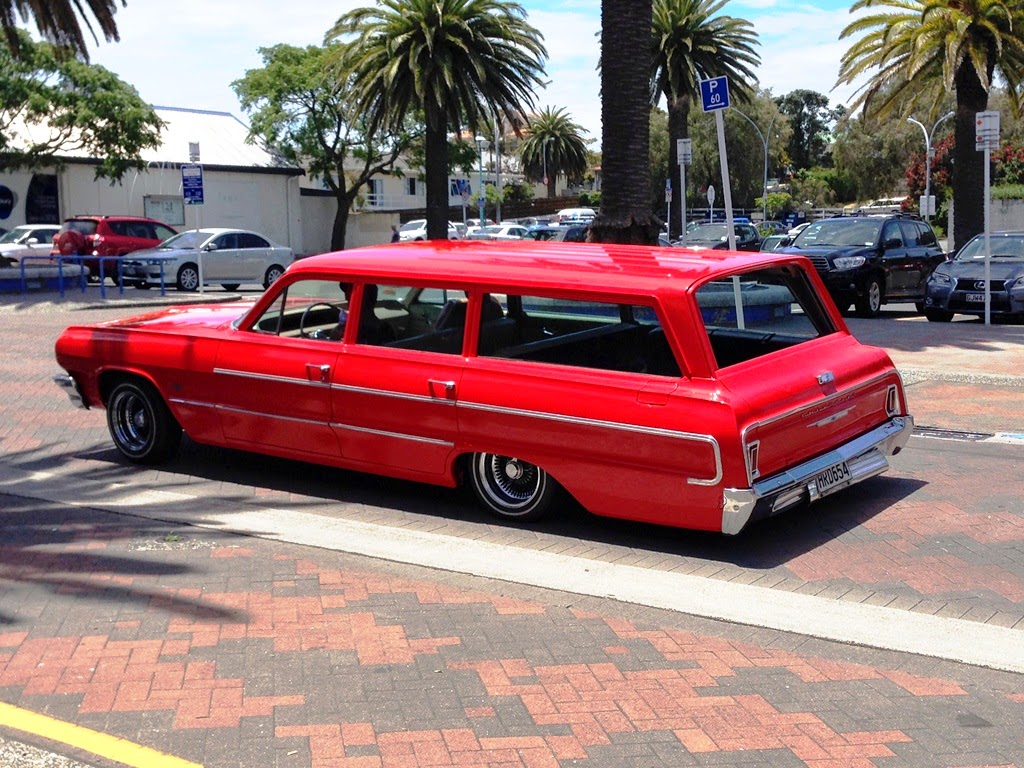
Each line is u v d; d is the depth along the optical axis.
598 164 118.69
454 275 6.64
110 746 3.95
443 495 7.45
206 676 4.55
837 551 6.25
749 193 77.44
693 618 5.25
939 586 5.69
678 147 25.28
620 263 6.52
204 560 6.04
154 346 7.85
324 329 7.22
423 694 4.40
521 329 6.46
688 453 5.80
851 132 89.56
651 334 6.05
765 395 5.95
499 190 59.94
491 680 4.54
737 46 38.56
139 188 40.69
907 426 7.18
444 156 31.30
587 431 6.11
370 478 7.90
